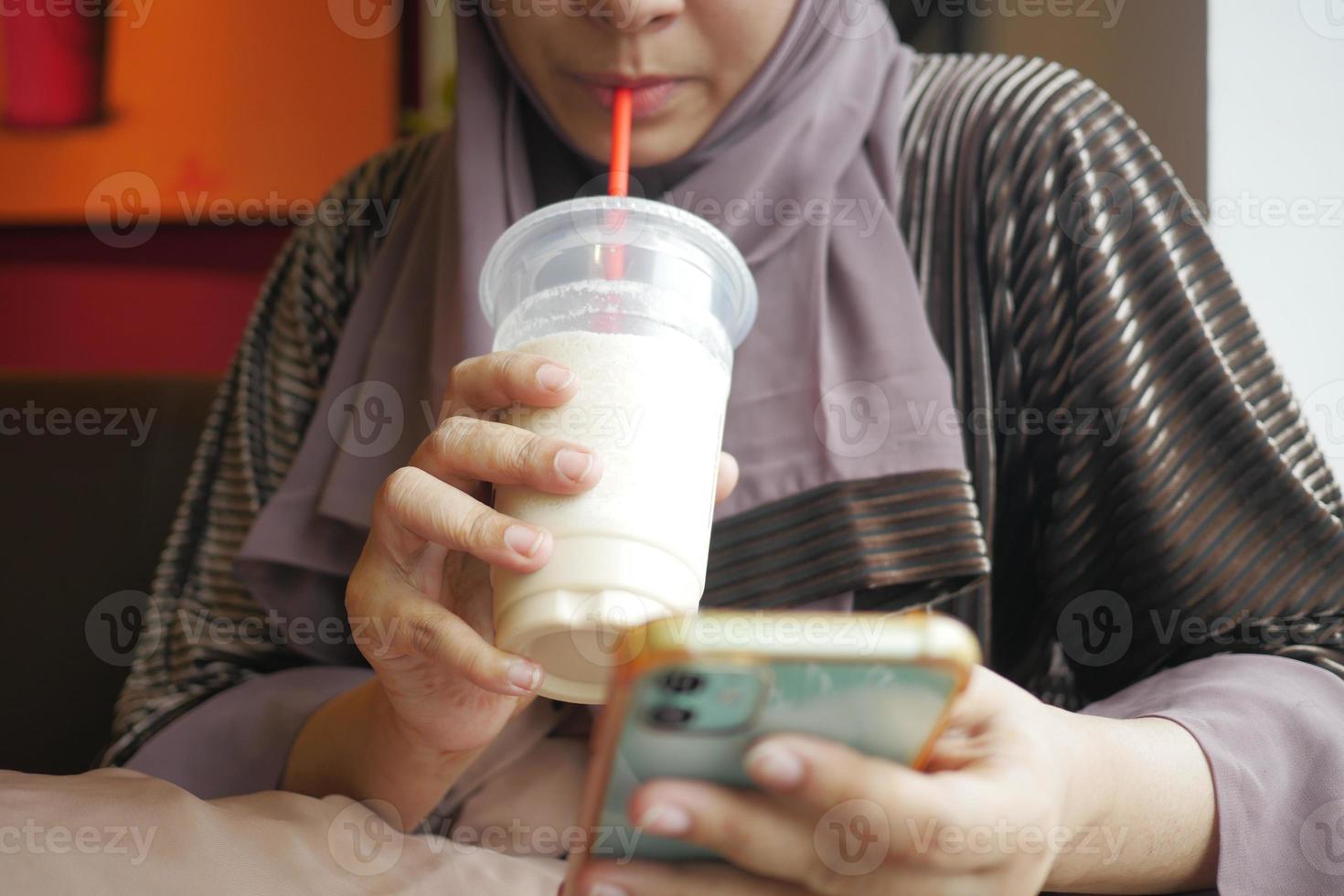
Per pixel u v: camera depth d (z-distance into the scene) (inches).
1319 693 29.7
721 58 34.5
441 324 38.3
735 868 17.6
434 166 45.1
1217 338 36.9
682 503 22.9
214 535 43.5
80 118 89.2
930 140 41.7
